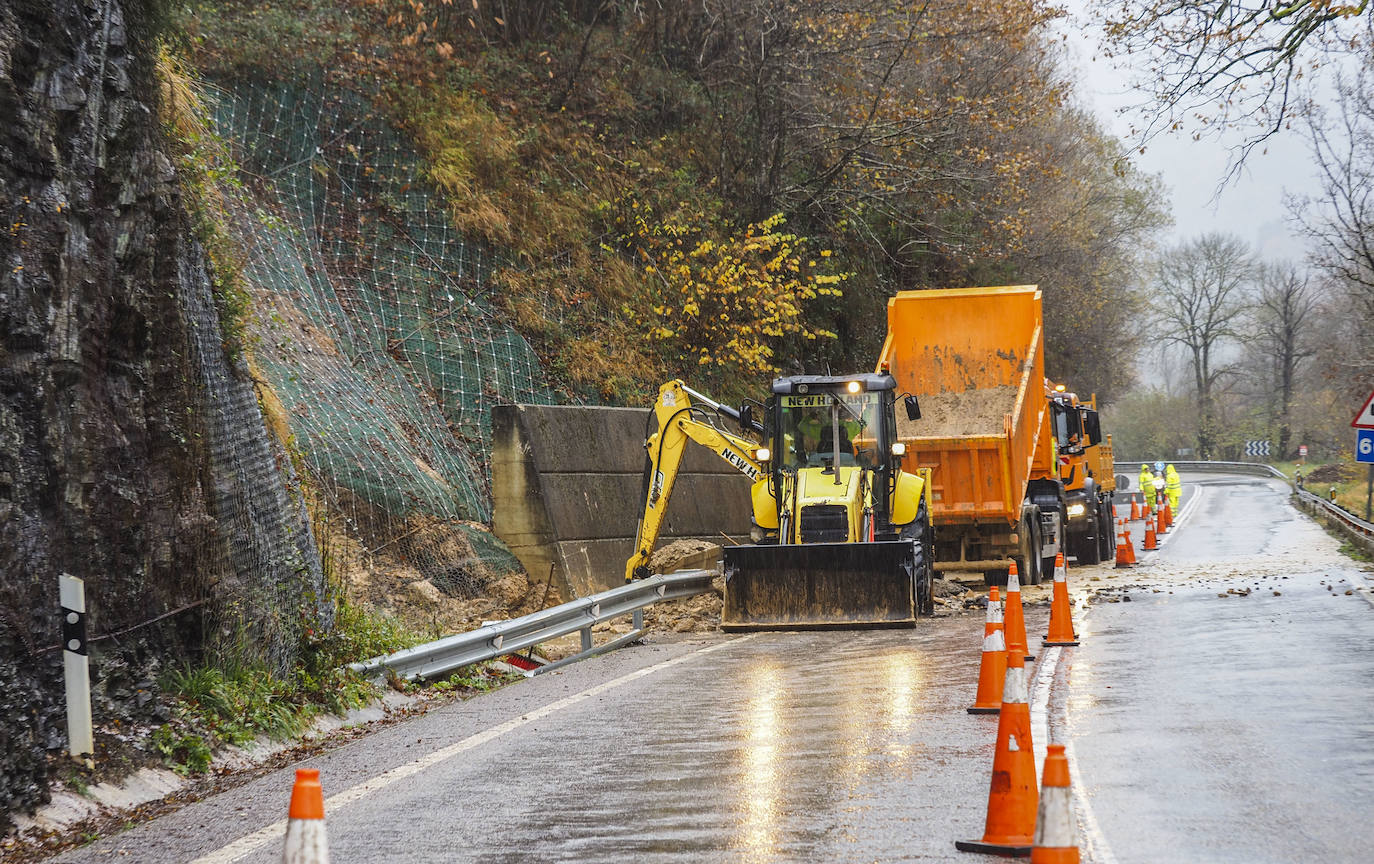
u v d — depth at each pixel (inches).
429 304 841.5
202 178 522.9
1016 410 794.8
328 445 665.6
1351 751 306.8
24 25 317.7
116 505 347.3
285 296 740.0
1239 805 257.0
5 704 274.1
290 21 908.0
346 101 900.0
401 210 876.6
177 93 547.5
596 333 946.7
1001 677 377.1
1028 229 1477.6
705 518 919.0
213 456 406.0
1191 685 409.4
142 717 340.2
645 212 1056.2
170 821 285.9
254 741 363.3
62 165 331.6
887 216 1314.0
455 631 617.3
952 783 282.4
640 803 275.9
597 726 380.2
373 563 643.5
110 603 341.4
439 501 714.8
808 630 616.1
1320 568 888.3
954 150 1235.2
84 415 338.0
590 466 800.9
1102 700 386.3
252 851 251.4
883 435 679.7
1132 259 2699.3
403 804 286.8
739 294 1040.2
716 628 663.1
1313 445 3700.8
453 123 952.9
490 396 823.7
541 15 1119.0
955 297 840.3
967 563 826.2
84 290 339.9
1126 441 4739.2
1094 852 224.2
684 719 384.8
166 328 384.5
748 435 987.9
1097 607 676.1
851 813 258.4
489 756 340.8
